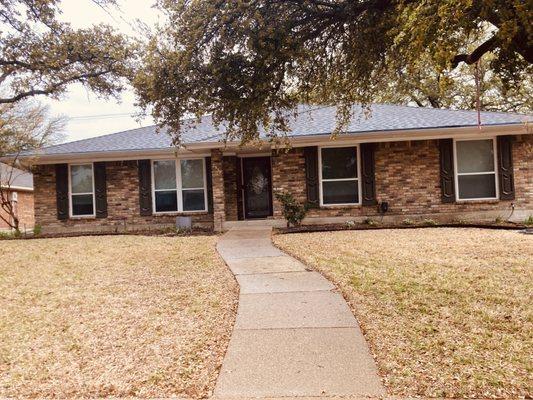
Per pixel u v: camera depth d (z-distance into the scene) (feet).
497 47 17.01
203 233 44.47
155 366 12.77
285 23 20.15
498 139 45.32
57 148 52.19
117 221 51.24
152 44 20.99
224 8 19.63
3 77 51.75
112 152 48.75
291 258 28.14
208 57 20.66
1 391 11.66
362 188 46.73
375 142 46.62
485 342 13.50
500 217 45.16
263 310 17.31
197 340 14.65
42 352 14.35
